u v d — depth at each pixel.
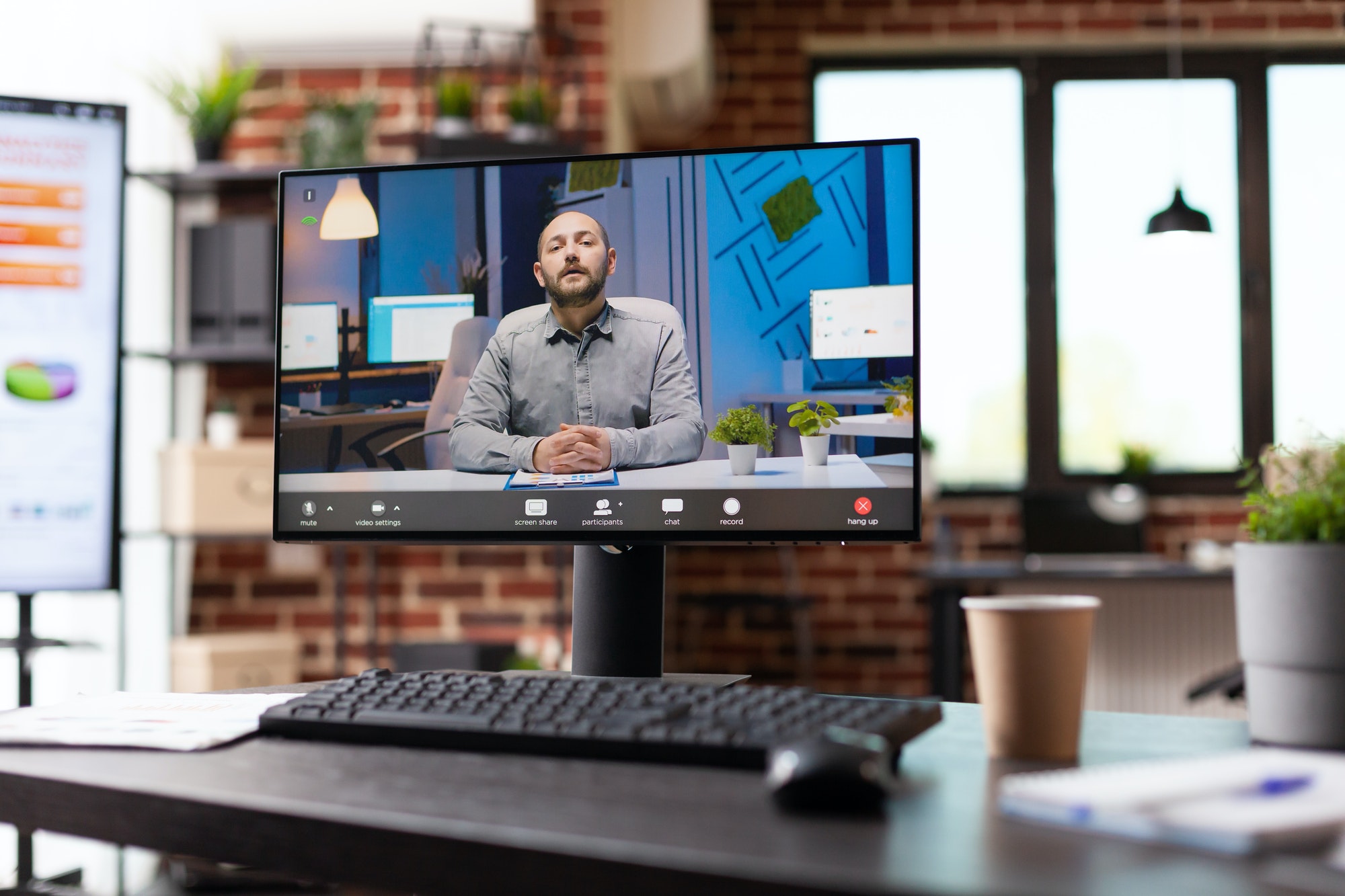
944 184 4.18
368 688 0.75
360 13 2.90
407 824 0.49
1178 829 0.44
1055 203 4.14
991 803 0.53
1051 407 4.11
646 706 0.68
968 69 4.20
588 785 0.57
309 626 3.05
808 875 0.41
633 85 3.40
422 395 1.00
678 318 0.97
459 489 0.98
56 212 1.96
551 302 0.99
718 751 0.61
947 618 3.42
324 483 1.00
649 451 0.96
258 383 3.05
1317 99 4.10
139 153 2.81
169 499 2.70
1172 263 4.10
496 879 0.47
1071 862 0.43
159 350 2.75
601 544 0.96
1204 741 0.72
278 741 0.70
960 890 0.39
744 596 3.82
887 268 0.94
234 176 2.77
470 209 1.01
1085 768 0.63
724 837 0.47
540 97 2.78
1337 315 4.07
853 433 0.93
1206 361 4.09
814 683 4.00
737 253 0.96
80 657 2.42
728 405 0.95
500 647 2.74
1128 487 3.91
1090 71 4.14
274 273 2.76
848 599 4.02
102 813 0.58
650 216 0.98
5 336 1.93
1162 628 3.81
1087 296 4.13
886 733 0.60
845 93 4.23
